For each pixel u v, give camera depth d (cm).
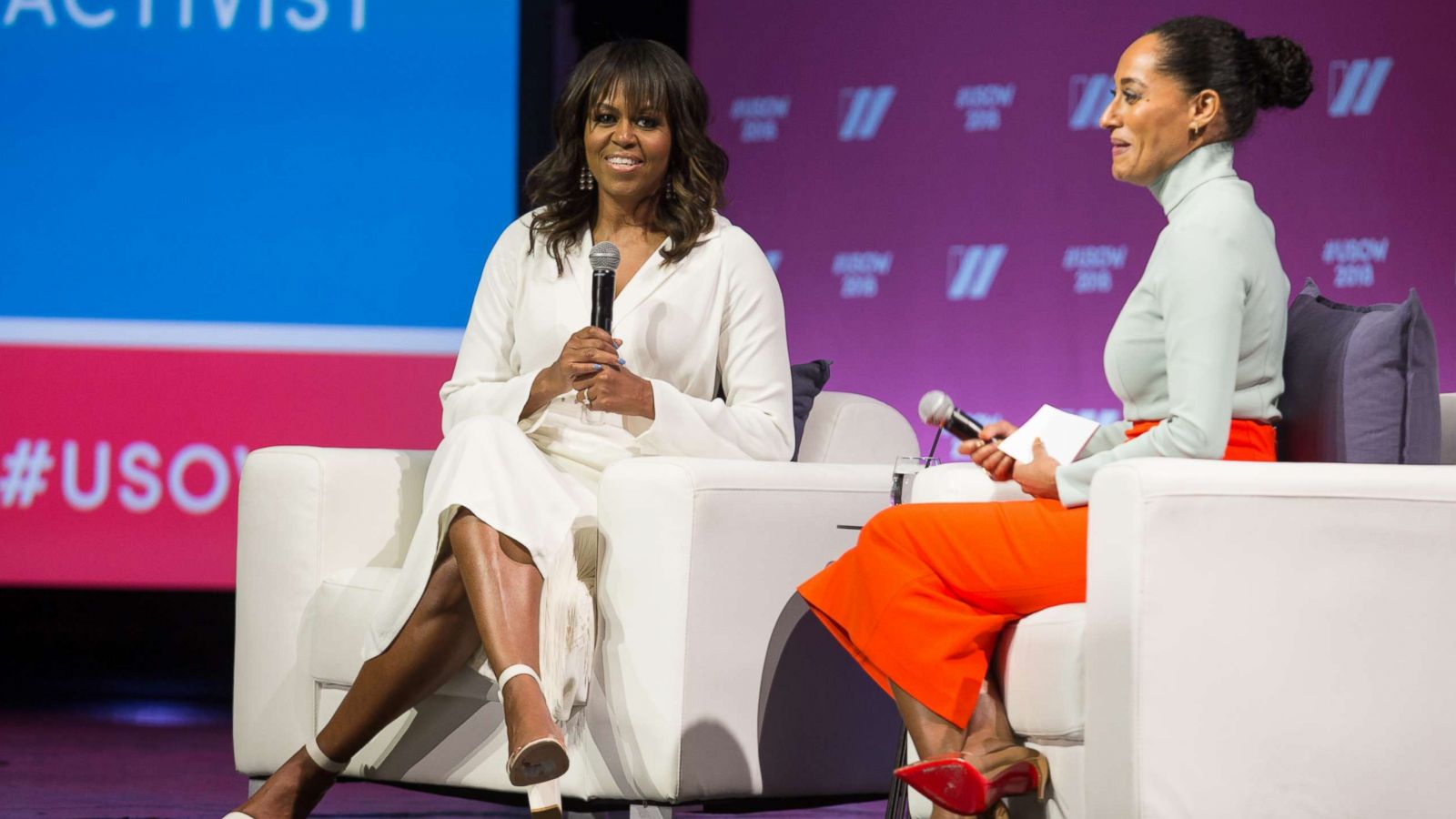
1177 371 639
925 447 1478
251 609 844
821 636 759
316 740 767
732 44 1511
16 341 1455
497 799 771
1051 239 1457
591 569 741
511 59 1460
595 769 732
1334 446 671
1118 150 684
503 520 720
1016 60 1465
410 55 1460
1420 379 670
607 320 782
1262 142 1413
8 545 1451
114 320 1452
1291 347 712
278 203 1455
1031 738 638
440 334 1457
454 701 768
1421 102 1388
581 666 720
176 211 1455
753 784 738
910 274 1484
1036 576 646
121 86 1455
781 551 742
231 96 1455
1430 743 593
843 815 1006
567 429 815
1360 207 1397
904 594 652
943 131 1480
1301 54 676
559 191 859
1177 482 582
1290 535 588
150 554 1452
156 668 1531
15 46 1455
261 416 1453
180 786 1031
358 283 1455
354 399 1453
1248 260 646
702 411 788
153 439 1453
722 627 727
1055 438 673
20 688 1427
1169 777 579
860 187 1495
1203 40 666
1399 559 593
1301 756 587
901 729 789
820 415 886
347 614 794
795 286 1506
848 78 1496
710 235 848
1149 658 580
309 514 829
